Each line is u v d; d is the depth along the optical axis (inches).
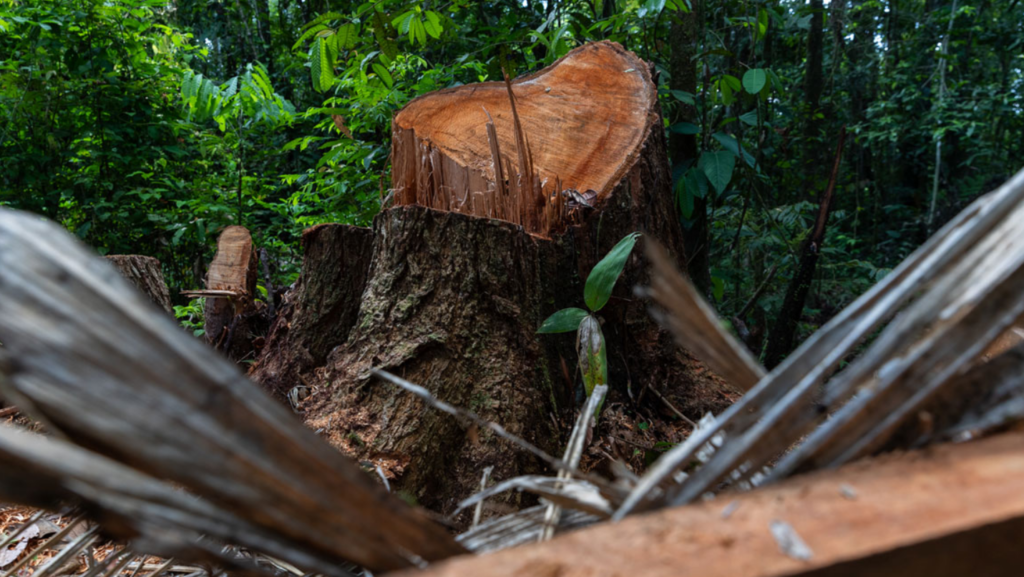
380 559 18.4
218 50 318.0
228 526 16.8
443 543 19.2
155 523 16.0
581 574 14.4
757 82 110.0
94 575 29.8
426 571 15.0
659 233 85.2
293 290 95.7
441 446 63.3
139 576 43.8
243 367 102.8
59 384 14.3
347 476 17.4
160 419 15.0
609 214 79.7
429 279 68.6
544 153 87.0
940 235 22.4
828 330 21.5
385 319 68.7
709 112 144.6
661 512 16.8
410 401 63.8
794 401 19.8
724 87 114.9
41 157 161.2
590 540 15.7
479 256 68.8
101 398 14.5
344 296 82.7
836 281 171.8
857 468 18.0
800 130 230.1
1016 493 15.6
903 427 19.9
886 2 314.7
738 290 139.7
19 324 14.3
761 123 123.6
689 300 20.8
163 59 187.5
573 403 70.9
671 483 22.4
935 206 277.6
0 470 15.2
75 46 165.5
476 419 26.3
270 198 228.5
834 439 20.0
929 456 18.1
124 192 165.2
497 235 69.1
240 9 301.3
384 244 71.5
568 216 78.3
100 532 26.0
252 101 166.1
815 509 16.0
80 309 14.8
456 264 68.6
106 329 14.9
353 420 63.6
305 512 16.9
